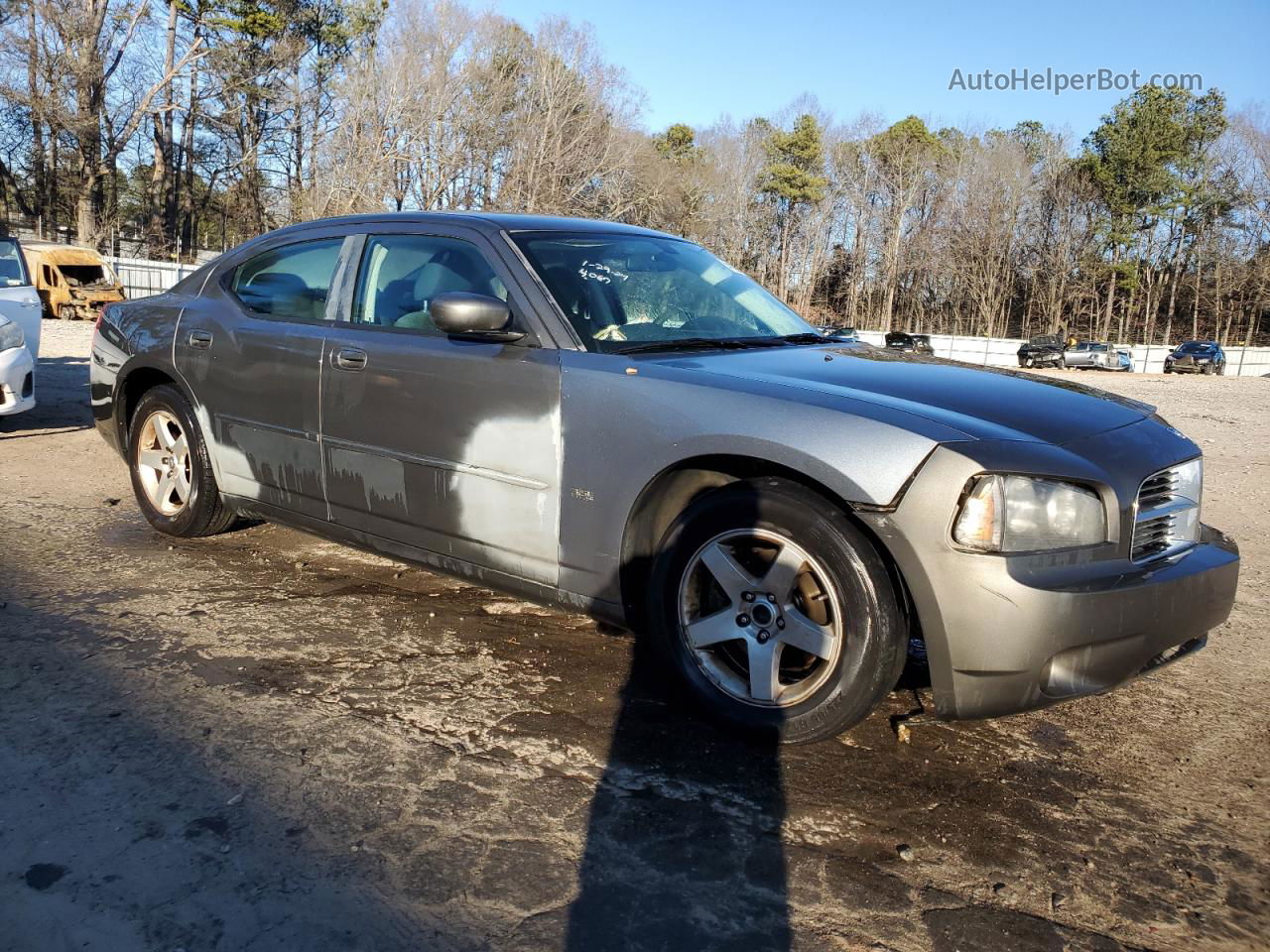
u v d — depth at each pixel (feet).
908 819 8.35
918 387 9.62
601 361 10.14
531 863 7.44
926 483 8.19
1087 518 8.41
